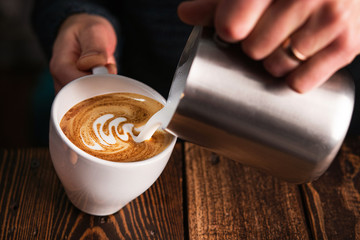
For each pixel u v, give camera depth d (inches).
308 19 14.1
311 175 16.6
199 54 14.8
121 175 16.7
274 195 21.0
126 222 19.4
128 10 31.4
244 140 15.8
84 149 18.3
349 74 16.4
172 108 17.1
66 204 19.8
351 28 14.2
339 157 22.9
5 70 61.6
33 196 19.9
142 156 18.5
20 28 59.3
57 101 18.1
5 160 21.3
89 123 19.4
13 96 57.7
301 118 15.3
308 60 14.7
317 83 14.9
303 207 20.9
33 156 21.7
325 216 20.3
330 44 14.6
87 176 16.9
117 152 18.5
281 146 15.7
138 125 20.0
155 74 33.1
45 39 27.5
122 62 33.4
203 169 21.8
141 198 20.4
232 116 15.2
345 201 21.0
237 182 21.4
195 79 14.8
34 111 40.6
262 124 15.3
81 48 22.6
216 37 15.1
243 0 13.6
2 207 19.3
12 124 53.9
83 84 19.7
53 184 20.6
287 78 15.1
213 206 20.3
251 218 20.0
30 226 18.8
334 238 19.5
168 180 21.3
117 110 20.3
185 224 20.0
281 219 20.1
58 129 16.7
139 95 21.0
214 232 19.3
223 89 14.9
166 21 30.4
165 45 31.0
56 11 26.8
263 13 14.1
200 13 15.1
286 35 14.1
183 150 22.8
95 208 18.9
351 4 13.9
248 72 15.0
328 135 15.4
